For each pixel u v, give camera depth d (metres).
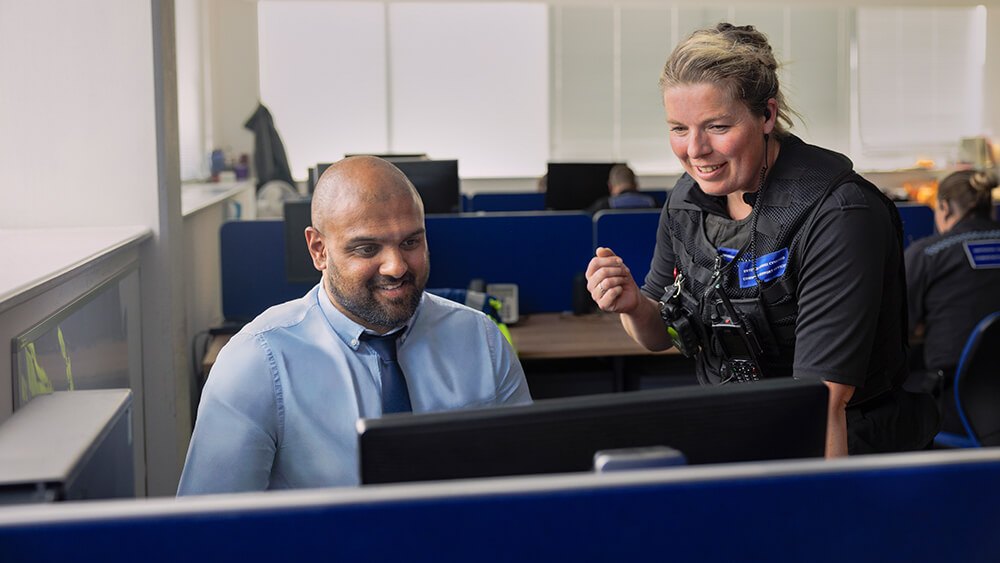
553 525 0.63
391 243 1.47
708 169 1.54
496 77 9.56
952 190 3.45
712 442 0.95
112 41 2.76
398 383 1.55
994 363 2.88
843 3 9.50
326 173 1.50
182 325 3.00
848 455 1.61
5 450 0.88
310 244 1.55
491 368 1.64
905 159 10.21
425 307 1.63
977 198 3.42
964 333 3.35
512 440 0.91
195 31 7.39
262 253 3.88
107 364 2.29
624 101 9.79
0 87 2.74
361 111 9.38
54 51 2.75
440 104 9.50
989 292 3.35
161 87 2.78
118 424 1.02
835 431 1.48
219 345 3.49
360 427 0.89
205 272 4.46
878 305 1.48
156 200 2.80
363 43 9.32
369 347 1.55
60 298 1.87
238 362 1.51
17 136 2.75
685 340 1.72
